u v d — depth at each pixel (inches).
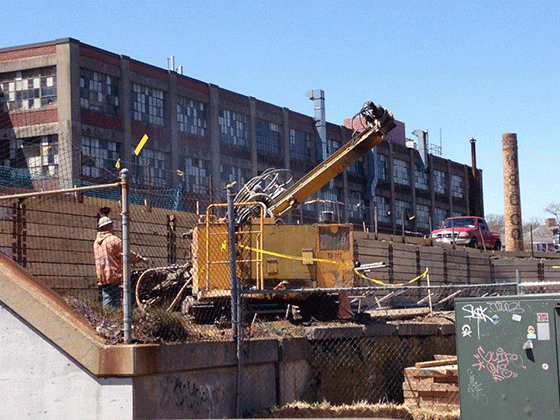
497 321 402.0
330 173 733.3
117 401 381.4
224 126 1844.2
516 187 2342.5
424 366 548.7
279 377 516.7
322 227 658.8
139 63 1610.5
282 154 2042.3
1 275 401.4
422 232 2635.3
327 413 482.6
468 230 1814.7
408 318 822.5
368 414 488.1
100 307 446.6
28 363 393.4
